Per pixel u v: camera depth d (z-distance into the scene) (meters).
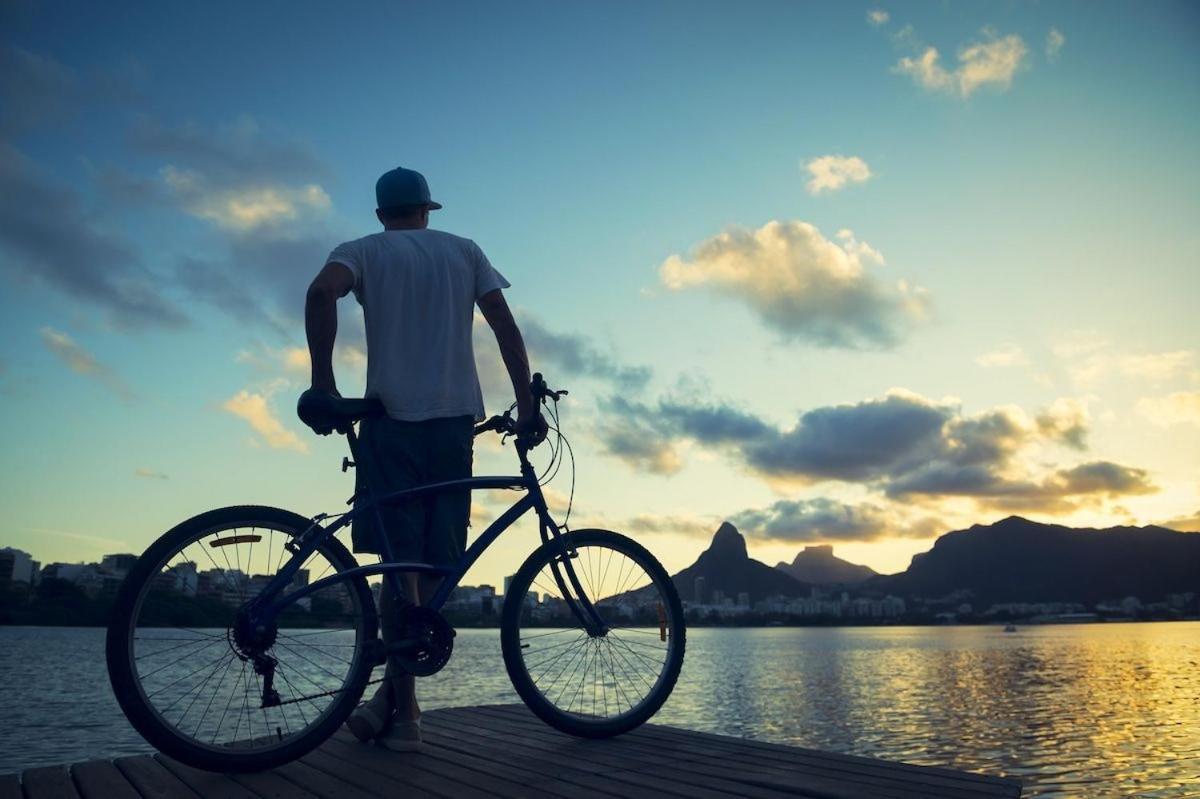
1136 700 69.94
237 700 2.85
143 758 3.15
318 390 3.23
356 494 3.35
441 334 3.48
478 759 3.19
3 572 97.75
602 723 3.67
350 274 3.40
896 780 2.90
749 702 63.09
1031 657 145.38
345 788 2.72
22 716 20.00
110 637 2.67
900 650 184.88
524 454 3.72
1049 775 33.94
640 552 3.97
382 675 3.16
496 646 148.00
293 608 2.96
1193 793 29.91
